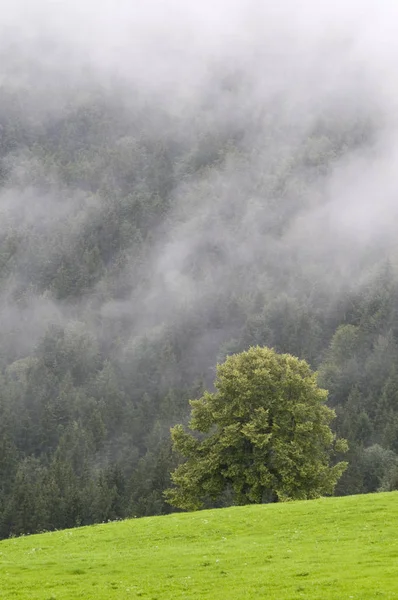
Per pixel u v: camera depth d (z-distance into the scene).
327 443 64.88
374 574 27.48
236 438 60.50
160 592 27.69
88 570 31.97
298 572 28.86
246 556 32.97
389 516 38.56
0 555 37.06
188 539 38.47
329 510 41.50
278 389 63.75
